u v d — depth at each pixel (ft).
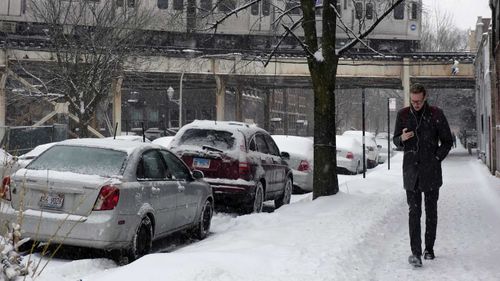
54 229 20.74
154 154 25.09
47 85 92.58
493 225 29.78
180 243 27.76
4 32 93.20
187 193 26.71
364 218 29.60
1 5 90.43
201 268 17.76
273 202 46.09
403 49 107.65
